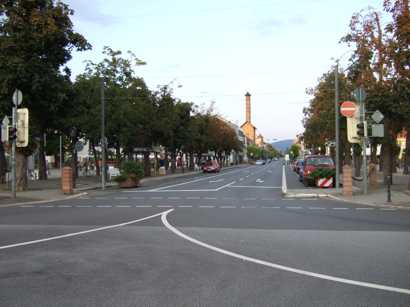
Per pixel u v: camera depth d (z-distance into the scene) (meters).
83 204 22.53
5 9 28.33
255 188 34.25
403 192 26.88
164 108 54.62
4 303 6.61
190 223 14.96
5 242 11.52
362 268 8.64
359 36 29.55
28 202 24.27
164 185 39.59
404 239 11.79
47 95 29.88
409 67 24.11
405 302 6.62
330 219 16.02
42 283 7.70
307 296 6.91
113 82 44.78
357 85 29.62
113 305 6.51
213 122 92.44
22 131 26.52
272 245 10.97
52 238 12.08
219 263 9.11
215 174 66.50
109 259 9.51
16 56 28.22
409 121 27.77
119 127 43.09
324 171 33.19
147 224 14.74
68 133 38.94
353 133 27.23
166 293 7.10
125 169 37.59
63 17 29.52
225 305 6.50
